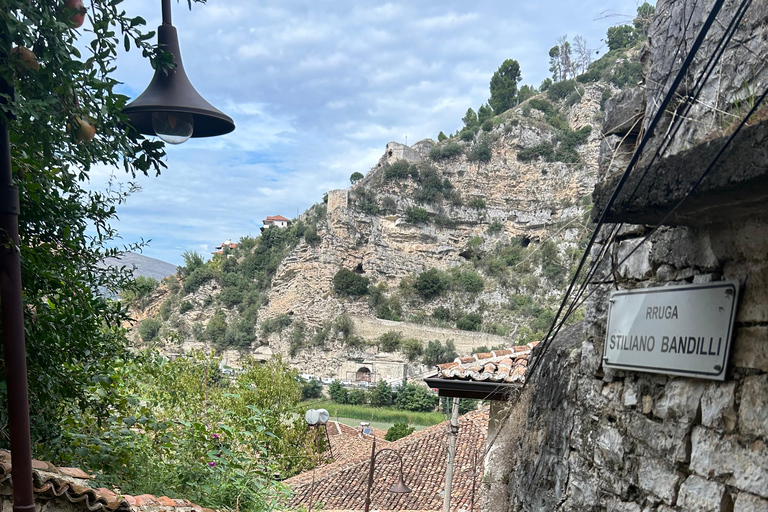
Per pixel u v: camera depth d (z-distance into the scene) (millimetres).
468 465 16016
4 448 3824
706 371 1884
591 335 2785
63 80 2682
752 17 1987
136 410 5625
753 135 1342
